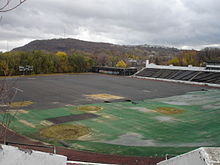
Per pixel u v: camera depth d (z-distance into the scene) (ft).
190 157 16.24
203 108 127.75
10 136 78.38
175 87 214.69
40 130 86.69
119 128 91.50
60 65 354.33
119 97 158.20
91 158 63.87
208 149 15.35
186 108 127.95
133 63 517.96
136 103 138.92
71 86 205.26
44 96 155.02
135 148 71.82
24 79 248.93
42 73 332.80
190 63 412.57
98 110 120.16
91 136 81.87
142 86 217.56
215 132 87.40
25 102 134.21
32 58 319.27
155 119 105.09
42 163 21.17
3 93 21.81
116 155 66.39
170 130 89.97
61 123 96.07
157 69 307.58
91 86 209.15
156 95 169.48
